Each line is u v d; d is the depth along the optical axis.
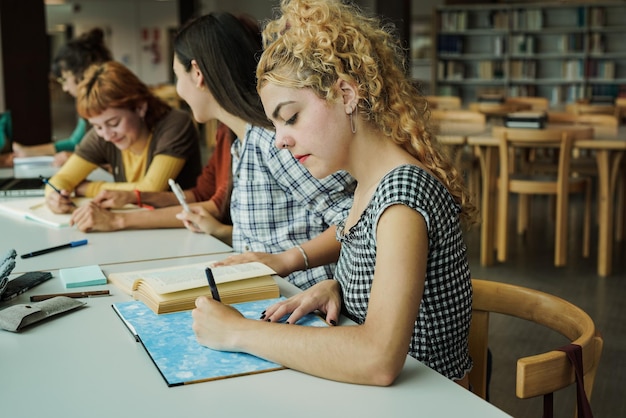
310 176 2.00
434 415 1.03
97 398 1.08
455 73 12.22
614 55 11.31
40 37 5.99
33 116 6.01
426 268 1.27
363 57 1.27
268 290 1.55
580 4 11.34
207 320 1.26
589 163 5.98
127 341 1.32
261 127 2.06
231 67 2.05
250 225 2.14
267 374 1.17
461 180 1.37
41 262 1.92
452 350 1.38
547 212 6.55
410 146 1.34
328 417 1.02
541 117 5.25
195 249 2.08
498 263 4.93
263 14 16.81
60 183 2.94
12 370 1.19
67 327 1.40
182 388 1.12
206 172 2.86
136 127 2.98
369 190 1.34
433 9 12.05
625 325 3.74
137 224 2.36
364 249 1.36
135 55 19.36
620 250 5.29
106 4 19.25
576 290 4.33
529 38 11.72
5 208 2.69
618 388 3.00
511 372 3.16
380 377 1.12
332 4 1.30
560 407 2.82
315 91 1.25
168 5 18.89
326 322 1.40
